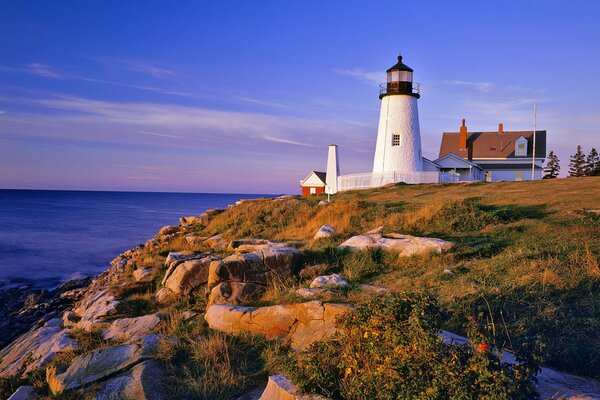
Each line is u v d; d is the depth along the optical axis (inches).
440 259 448.5
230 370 291.9
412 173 1598.2
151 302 493.4
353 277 433.7
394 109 1662.2
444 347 195.3
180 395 270.1
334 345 240.7
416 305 212.4
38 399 307.1
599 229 466.9
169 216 4185.5
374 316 218.4
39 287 1283.2
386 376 191.8
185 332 355.6
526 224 538.3
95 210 5128.0
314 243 580.4
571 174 2861.7
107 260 1737.2
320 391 219.9
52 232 2640.3
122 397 271.0
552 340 249.3
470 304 307.0
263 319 338.0
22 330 879.1
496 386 166.4
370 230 621.3
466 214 592.4
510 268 370.9
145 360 307.9
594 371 220.4
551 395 192.4
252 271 442.0
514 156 2026.3
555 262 361.4
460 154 2096.5
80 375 307.3
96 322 460.4
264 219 872.3
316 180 1966.0
